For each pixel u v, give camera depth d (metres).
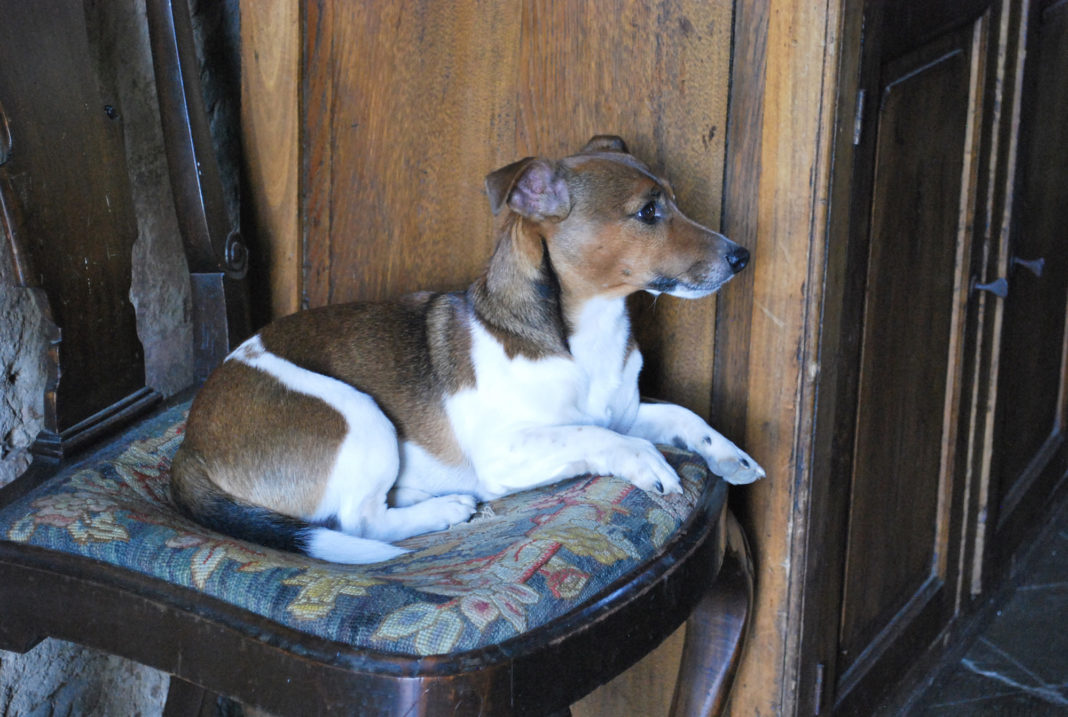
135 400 1.98
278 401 1.77
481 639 1.30
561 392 1.88
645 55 1.98
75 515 1.54
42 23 1.77
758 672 2.06
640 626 1.47
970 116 2.22
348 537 1.65
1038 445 3.10
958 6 2.06
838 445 2.00
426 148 2.18
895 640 2.37
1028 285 2.68
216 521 1.67
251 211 2.20
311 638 1.32
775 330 1.91
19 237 1.71
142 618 1.44
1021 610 2.86
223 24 2.37
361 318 1.96
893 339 2.12
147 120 2.23
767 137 1.86
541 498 1.82
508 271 1.90
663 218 1.84
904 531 2.34
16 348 1.95
